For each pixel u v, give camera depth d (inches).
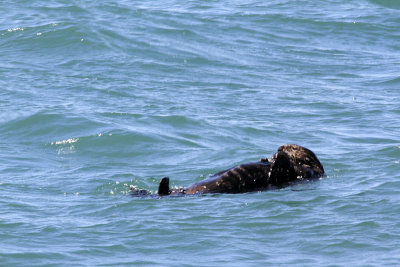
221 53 3056.1
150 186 1432.1
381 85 2588.6
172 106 2220.7
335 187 1312.7
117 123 1999.3
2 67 2687.0
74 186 1408.7
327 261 925.8
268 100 2338.8
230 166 1595.7
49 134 1921.8
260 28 3528.5
